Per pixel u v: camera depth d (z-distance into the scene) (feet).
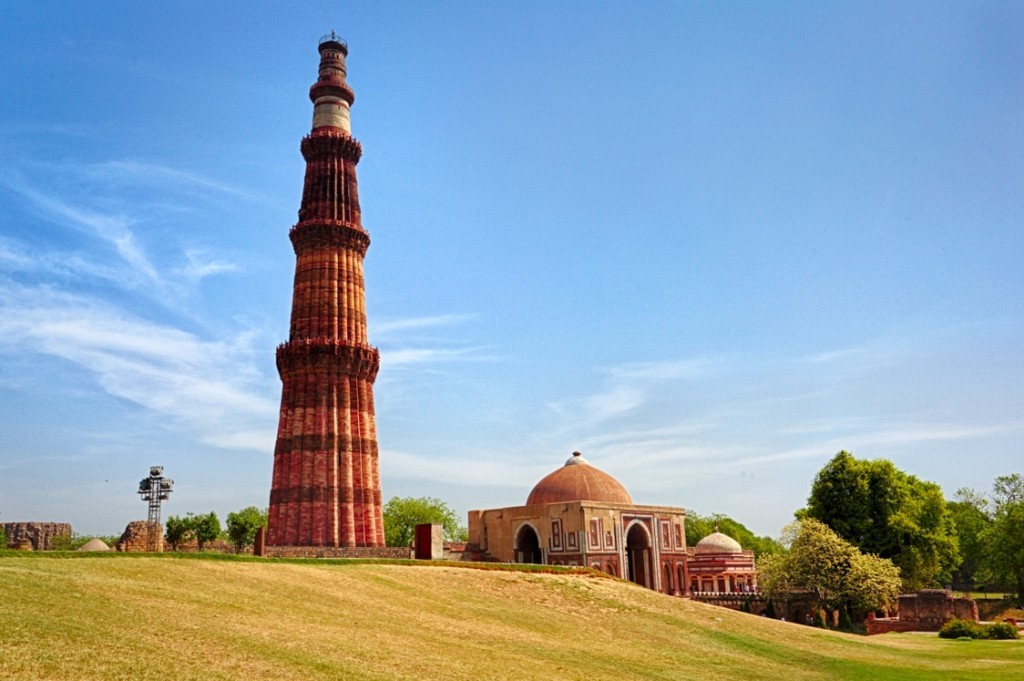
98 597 101.09
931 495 366.43
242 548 304.71
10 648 75.61
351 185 287.07
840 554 289.12
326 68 297.53
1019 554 359.87
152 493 272.72
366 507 252.62
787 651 165.48
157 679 75.46
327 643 101.04
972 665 162.50
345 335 265.75
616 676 115.65
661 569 301.43
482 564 208.44
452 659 106.32
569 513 277.23
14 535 291.58
